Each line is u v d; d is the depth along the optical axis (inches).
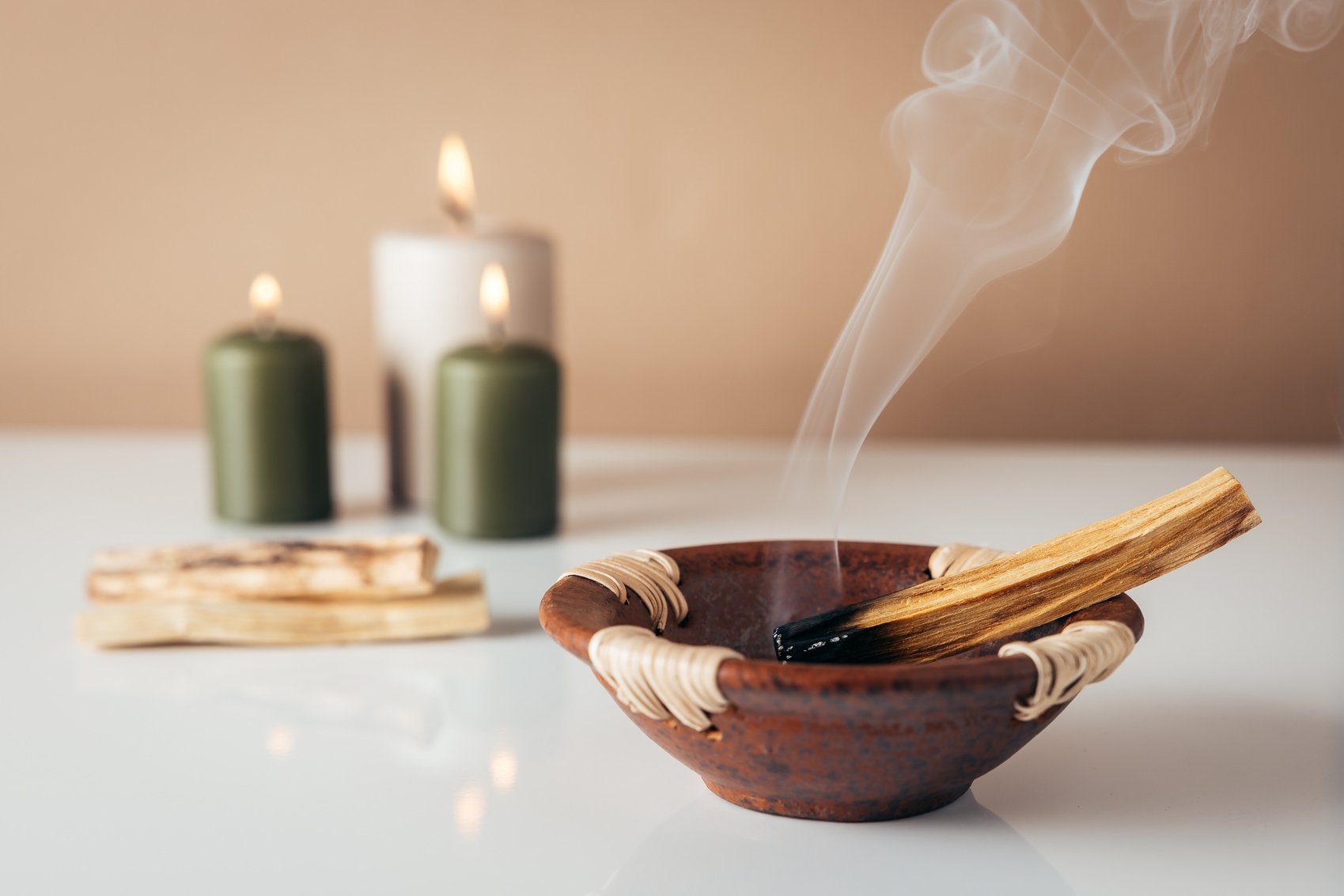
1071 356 33.3
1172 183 32.5
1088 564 18.6
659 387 33.9
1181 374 33.2
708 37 32.6
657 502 28.6
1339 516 27.6
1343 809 18.5
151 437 33.1
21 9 32.9
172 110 33.2
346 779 19.2
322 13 32.9
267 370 26.9
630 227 33.3
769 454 32.1
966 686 15.9
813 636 19.1
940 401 33.6
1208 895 17.0
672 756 18.7
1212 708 20.6
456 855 17.8
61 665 21.9
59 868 17.6
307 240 33.6
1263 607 23.6
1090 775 19.1
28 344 33.9
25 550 25.9
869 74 32.5
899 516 27.5
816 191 33.0
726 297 33.5
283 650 22.4
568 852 17.9
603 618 18.3
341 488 29.8
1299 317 32.8
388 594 22.6
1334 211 32.4
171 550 23.1
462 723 20.4
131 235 33.6
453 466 26.4
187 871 17.6
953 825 18.2
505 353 26.5
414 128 33.2
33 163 33.4
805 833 18.1
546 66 32.9
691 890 17.1
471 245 27.9
